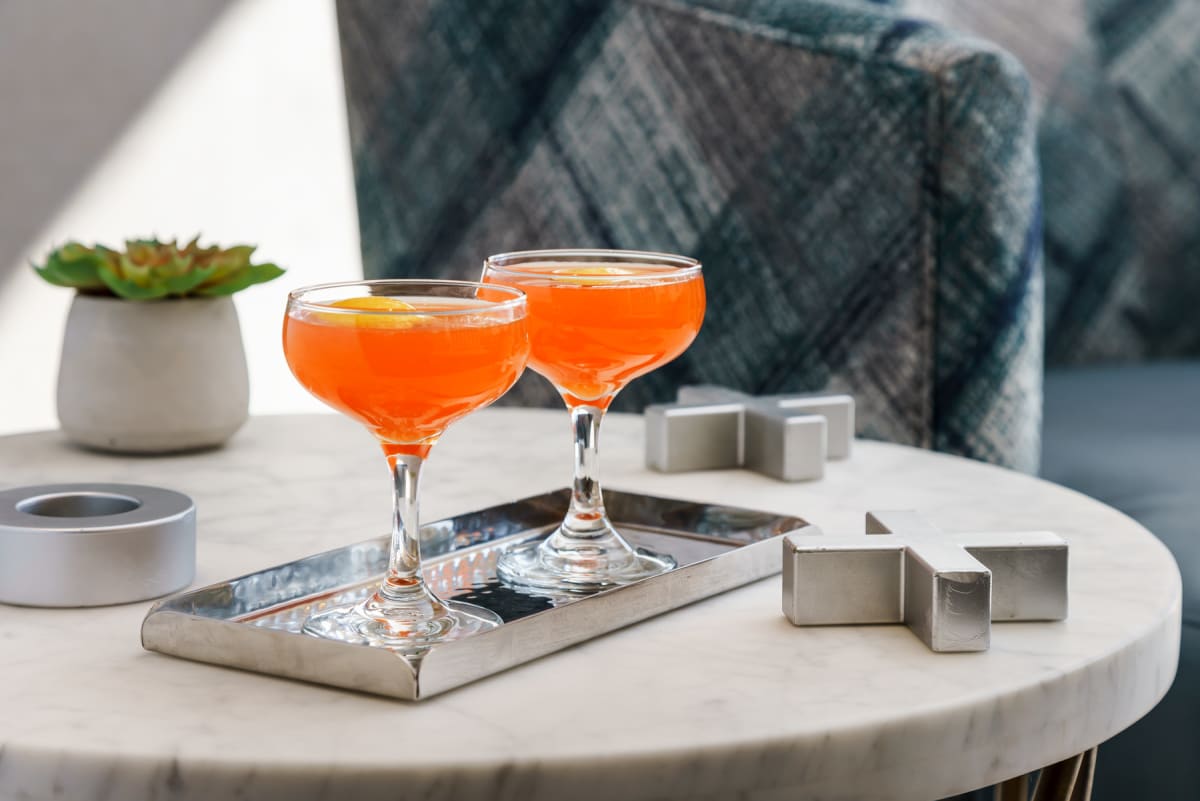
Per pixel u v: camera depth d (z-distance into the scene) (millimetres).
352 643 1166
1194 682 1690
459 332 1194
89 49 2670
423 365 1191
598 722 1140
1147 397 2381
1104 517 1417
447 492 1470
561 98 2217
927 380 1903
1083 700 1195
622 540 1330
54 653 1209
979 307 1864
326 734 1129
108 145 2715
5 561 1261
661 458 1520
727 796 1125
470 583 1283
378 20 2340
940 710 1153
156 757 1113
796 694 1166
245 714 1147
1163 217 2646
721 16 2055
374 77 2359
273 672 1181
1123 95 2641
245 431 1643
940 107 1842
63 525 1266
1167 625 1258
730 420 1530
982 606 1207
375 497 1458
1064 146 2594
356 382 1196
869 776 1143
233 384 1562
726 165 2076
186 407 1540
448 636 1197
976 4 2619
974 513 1424
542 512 1394
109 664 1197
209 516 1417
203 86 2775
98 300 1531
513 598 1262
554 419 1684
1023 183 1856
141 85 2723
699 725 1137
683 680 1180
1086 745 1203
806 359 2023
